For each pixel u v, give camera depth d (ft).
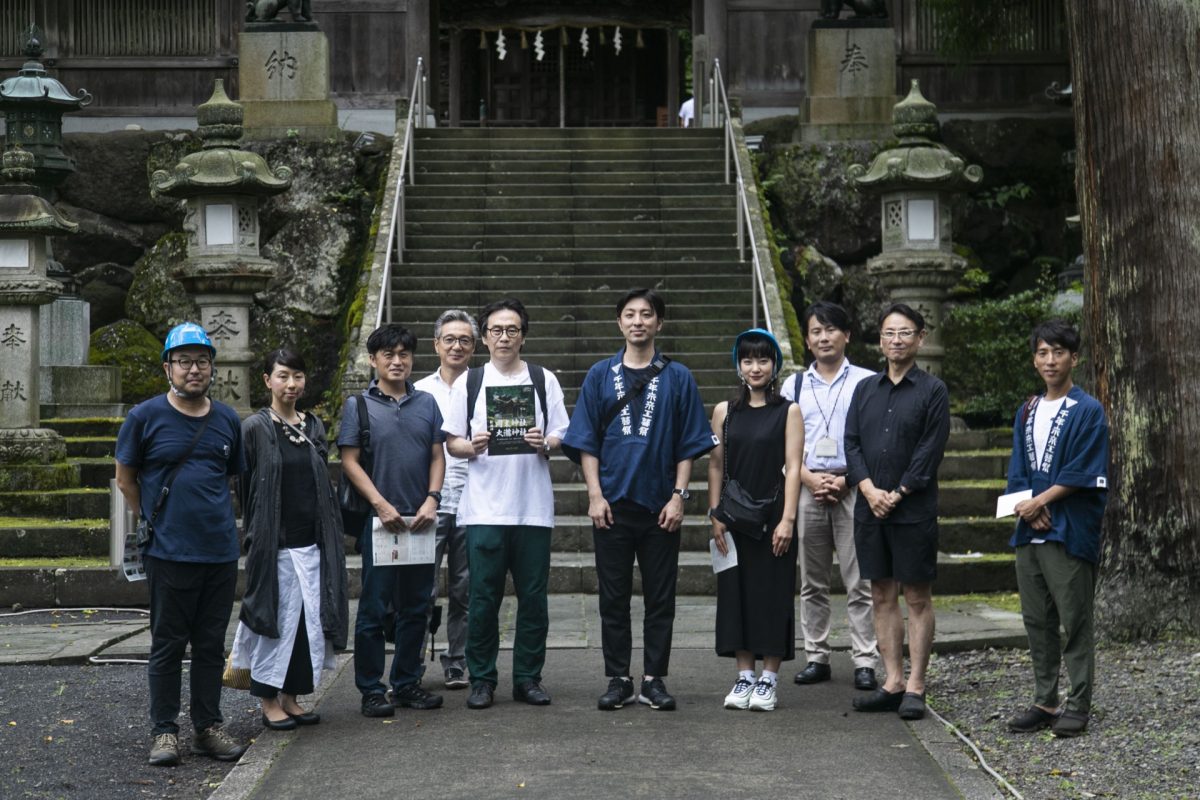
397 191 46.03
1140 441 23.48
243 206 38.09
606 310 43.37
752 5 59.47
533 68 91.61
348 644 25.11
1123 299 23.70
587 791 15.99
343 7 59.41
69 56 59.06
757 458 20.20
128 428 17.78
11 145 45.57
